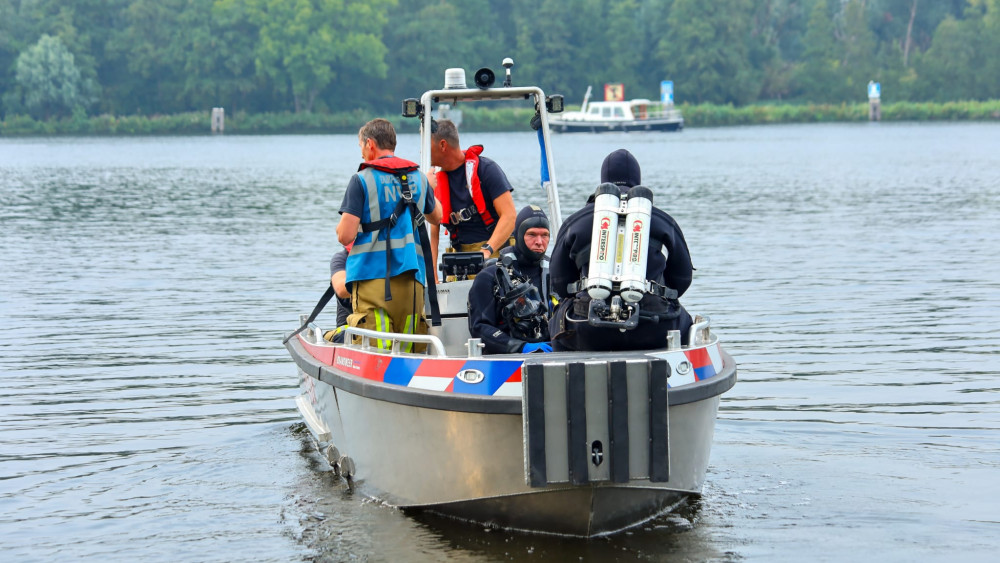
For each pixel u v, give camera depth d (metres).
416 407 9.33
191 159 96.06
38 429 13.20
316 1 172.00
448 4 184.50
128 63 173.00
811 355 16.98
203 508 10.23
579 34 187.88
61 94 164.00
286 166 84.12
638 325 9.43
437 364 9.29
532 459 8.55
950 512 9.87
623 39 186.88
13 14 171.00
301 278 26.61
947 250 30.38
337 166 83.62
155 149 118.81
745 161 81.56
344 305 12.20
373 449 10.02
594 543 9.12
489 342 10.15
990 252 29.77
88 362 17.20
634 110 149.62
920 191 52.72
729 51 182.38
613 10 187.00
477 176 12.23
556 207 12.90
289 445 12.39
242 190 59.38
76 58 168.75
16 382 15.82
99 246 33.91
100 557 9.07
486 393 8.95
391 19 182.50
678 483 9.45
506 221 12.12
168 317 21.36
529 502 9.04
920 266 27.22
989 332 18.62
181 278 26.78
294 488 10.79
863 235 34.44
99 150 116.75
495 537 9.27
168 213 45.75
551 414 8.55
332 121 172.75
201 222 41.72
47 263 29.89
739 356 17.00
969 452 11.71
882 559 8.80
